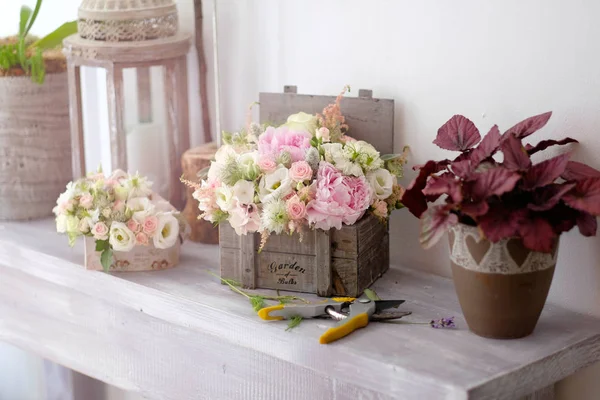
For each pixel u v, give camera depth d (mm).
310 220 1259
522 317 1152
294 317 1241
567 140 1204
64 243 1636
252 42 1625
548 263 1139
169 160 1670
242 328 1259
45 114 1742
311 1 1512
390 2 1406
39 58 1695
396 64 1420
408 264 1480
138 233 1434
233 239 1376
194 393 1429
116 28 1574
